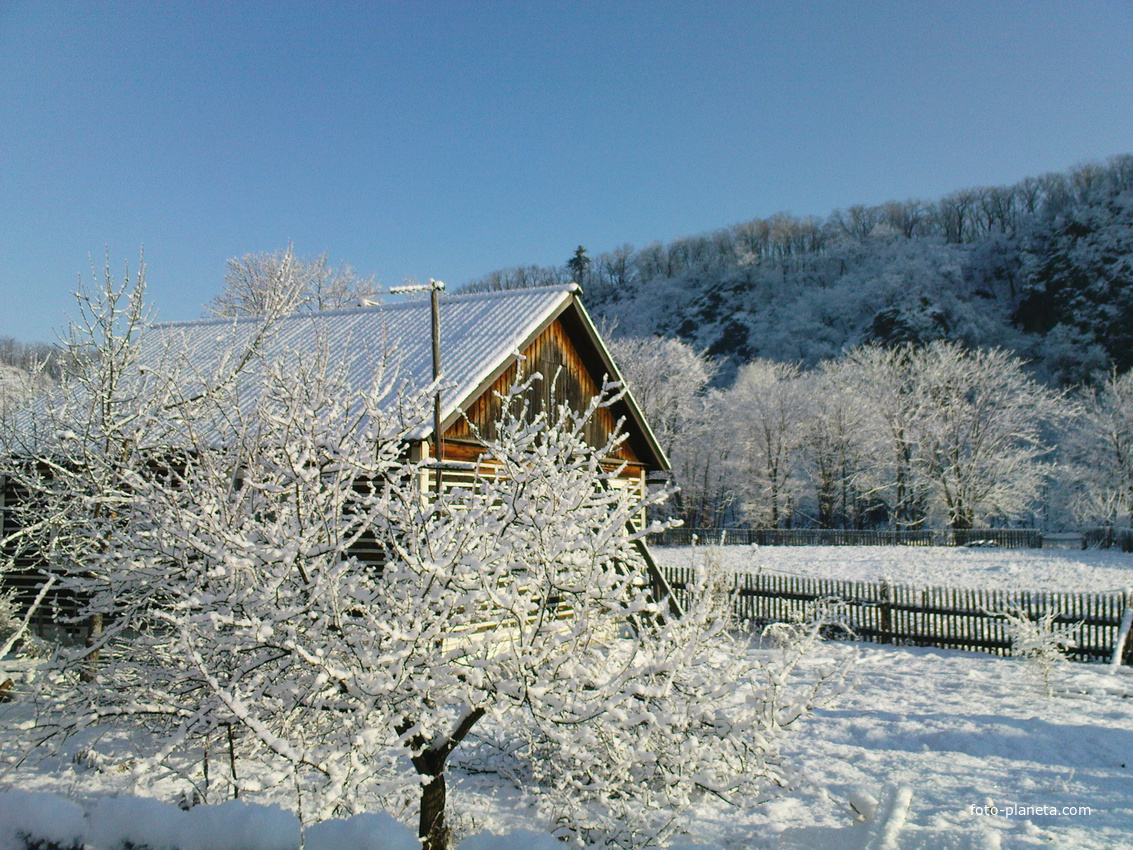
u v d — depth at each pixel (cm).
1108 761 770
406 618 433
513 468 463
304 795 488
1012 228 11175
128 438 686
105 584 552
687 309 11731
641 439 1678
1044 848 538
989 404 4234
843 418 4672
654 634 512
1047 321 9162
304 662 432
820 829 402
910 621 1480
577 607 462
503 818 575
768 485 4691
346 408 525
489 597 438
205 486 491
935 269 10300
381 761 434
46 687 543
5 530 1095
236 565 402
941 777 718
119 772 591
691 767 463
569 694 435
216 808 310
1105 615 1297
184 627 386
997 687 1113
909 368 4622
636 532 486
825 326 9975
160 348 1547
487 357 1257
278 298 754
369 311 1628
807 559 3047
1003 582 2297
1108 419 4047
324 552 461
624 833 480
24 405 959
